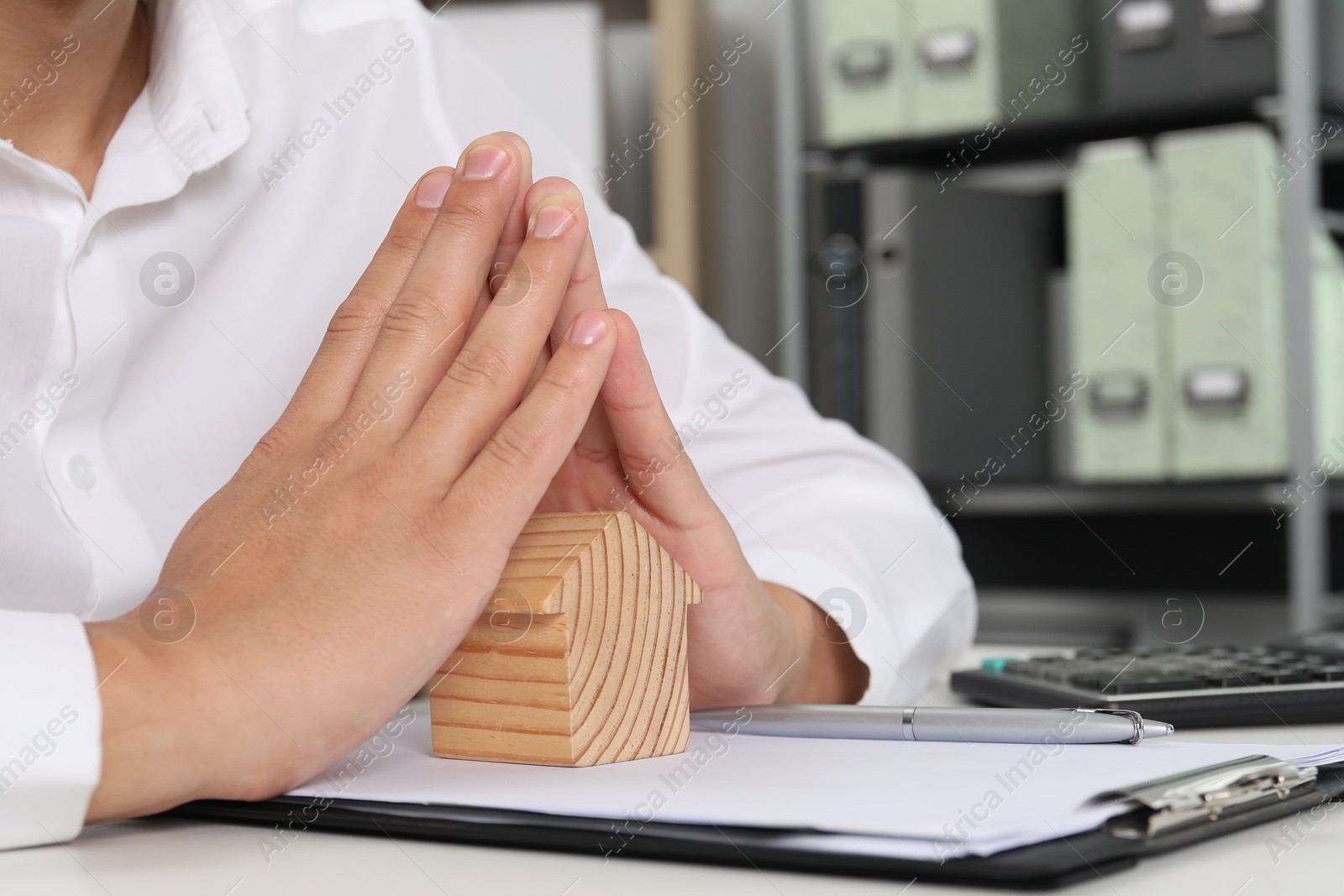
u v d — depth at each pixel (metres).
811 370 1.88
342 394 0.44
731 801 0.32
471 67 0.82
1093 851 0.29
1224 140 1.59
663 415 0.45
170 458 0.61
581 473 0.48
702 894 0.28
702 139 2.21
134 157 0.58
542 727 0.40
